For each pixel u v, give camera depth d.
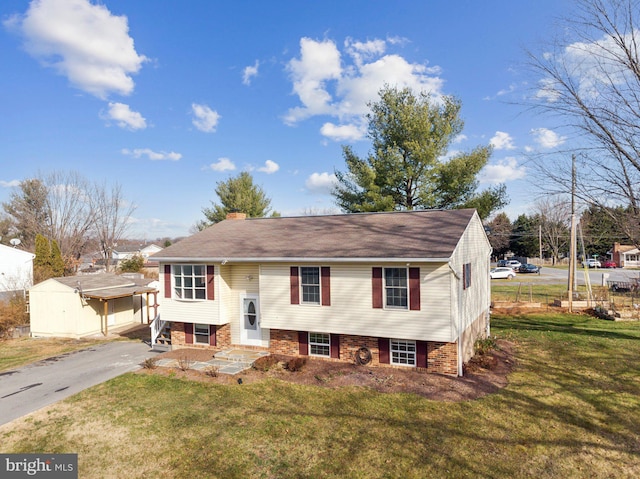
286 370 14.22
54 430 10.16
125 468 8.41
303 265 14.96
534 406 10.90
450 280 12.70
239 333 17.00
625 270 55.91
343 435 9.55
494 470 8.04
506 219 80.44
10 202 54.41
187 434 9.78
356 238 15.55
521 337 18.58
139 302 26.89
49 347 20.11
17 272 34.16
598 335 18.42
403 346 14.15
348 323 14.20
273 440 9.41
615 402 11.09
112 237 46.72
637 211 12.93
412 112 26.39
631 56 12.38
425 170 26.36
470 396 11.59
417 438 9.30
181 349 17.75
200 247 17.59
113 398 12.15
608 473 7.92
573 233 25.69
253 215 41.16
